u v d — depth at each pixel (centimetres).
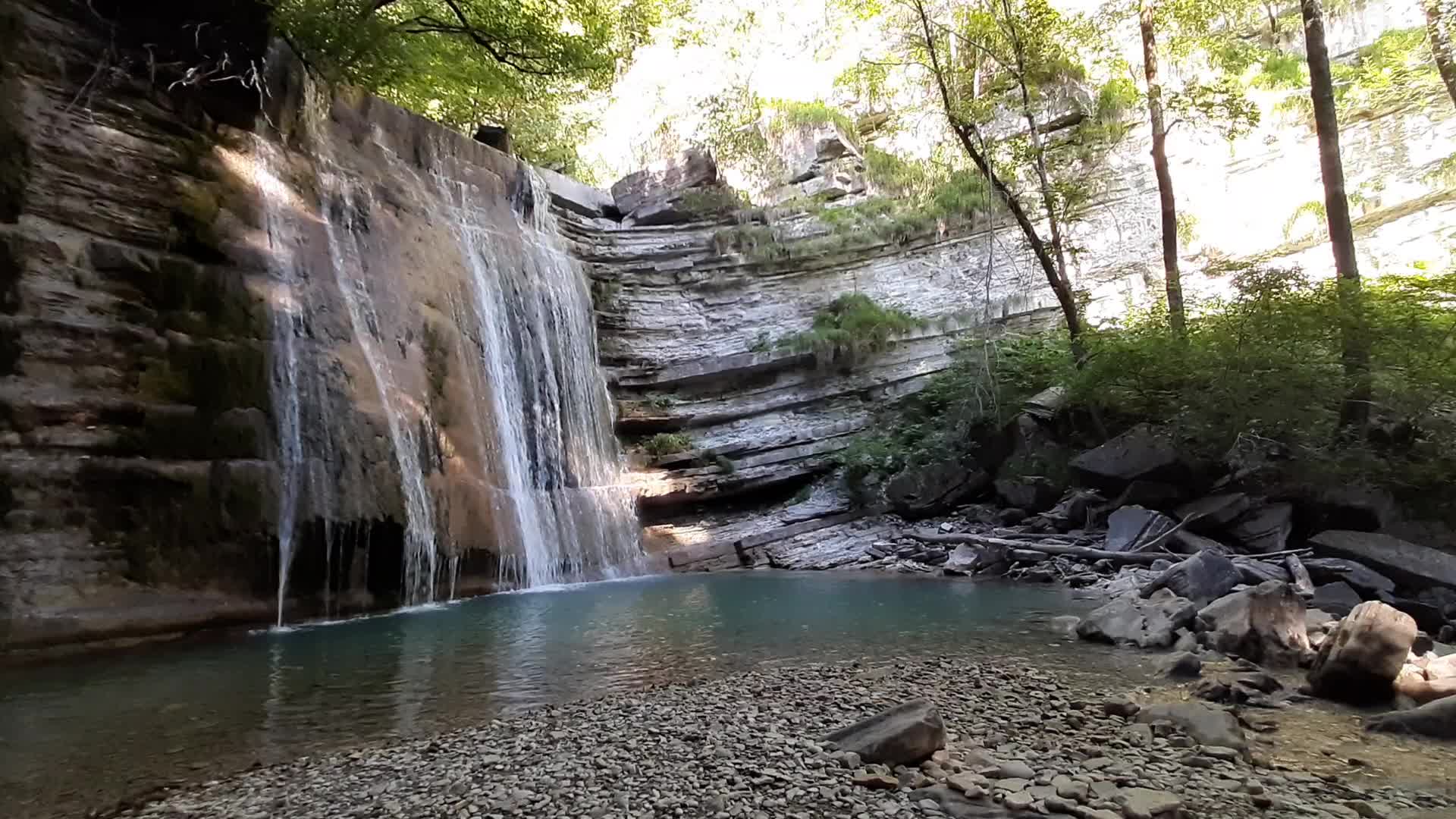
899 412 2259
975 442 1978
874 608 1144
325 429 1220
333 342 1288
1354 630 615
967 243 2483
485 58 1997
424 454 1409
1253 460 1398
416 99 2222
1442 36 1622
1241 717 563
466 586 1425
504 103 2561
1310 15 1421
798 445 2242
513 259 1938
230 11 1228
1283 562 1139
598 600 1315
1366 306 1311
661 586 1519
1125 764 461
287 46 1366
